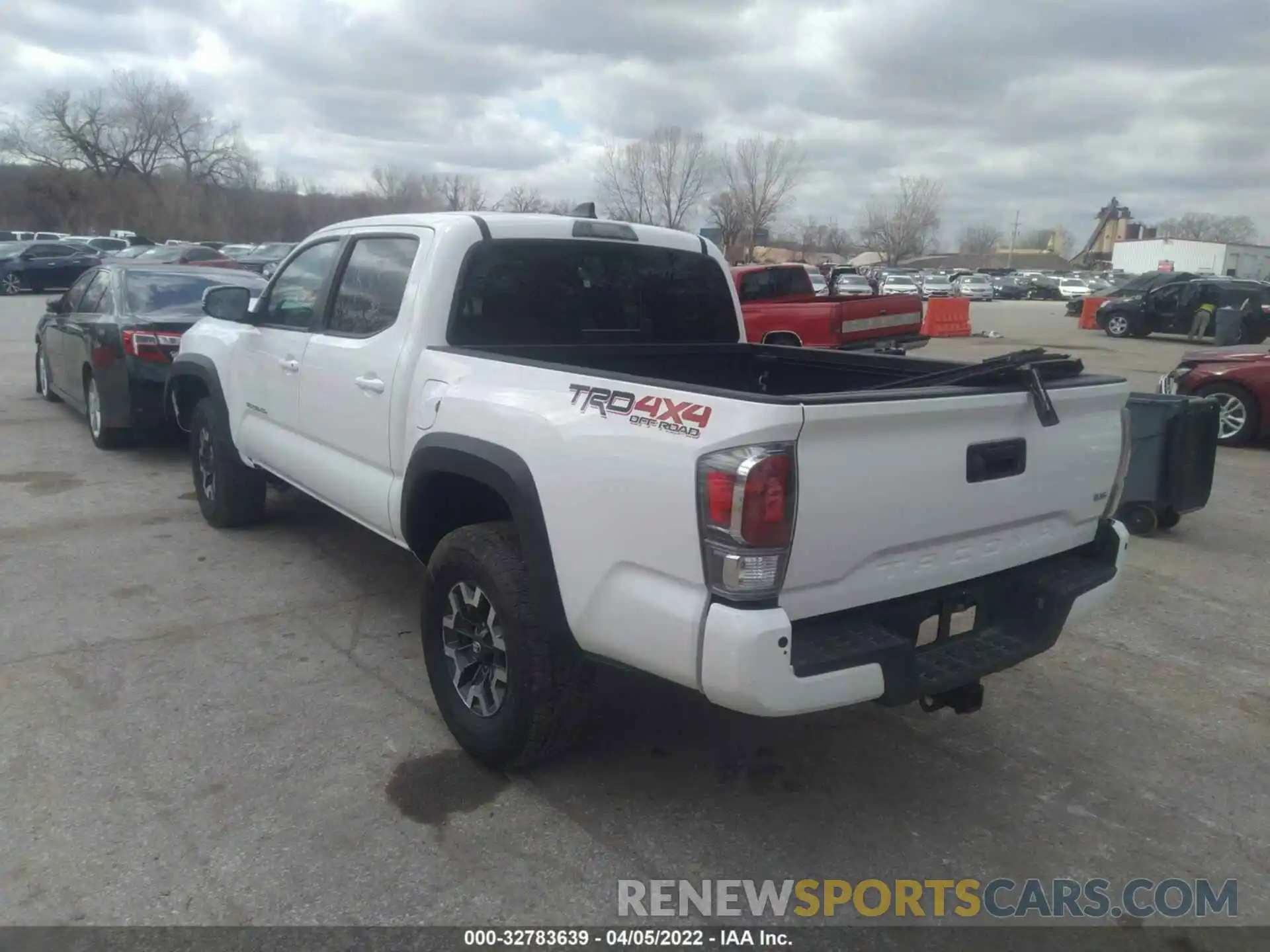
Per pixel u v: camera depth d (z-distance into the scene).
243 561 5.85
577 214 4.95
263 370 5.38
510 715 3.41
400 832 3.25
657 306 4.89
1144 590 5.93
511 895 2.97
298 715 4.01
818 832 3.36
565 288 4.50
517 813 3.38
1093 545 3.80
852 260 101.31
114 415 8.19
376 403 4.23
